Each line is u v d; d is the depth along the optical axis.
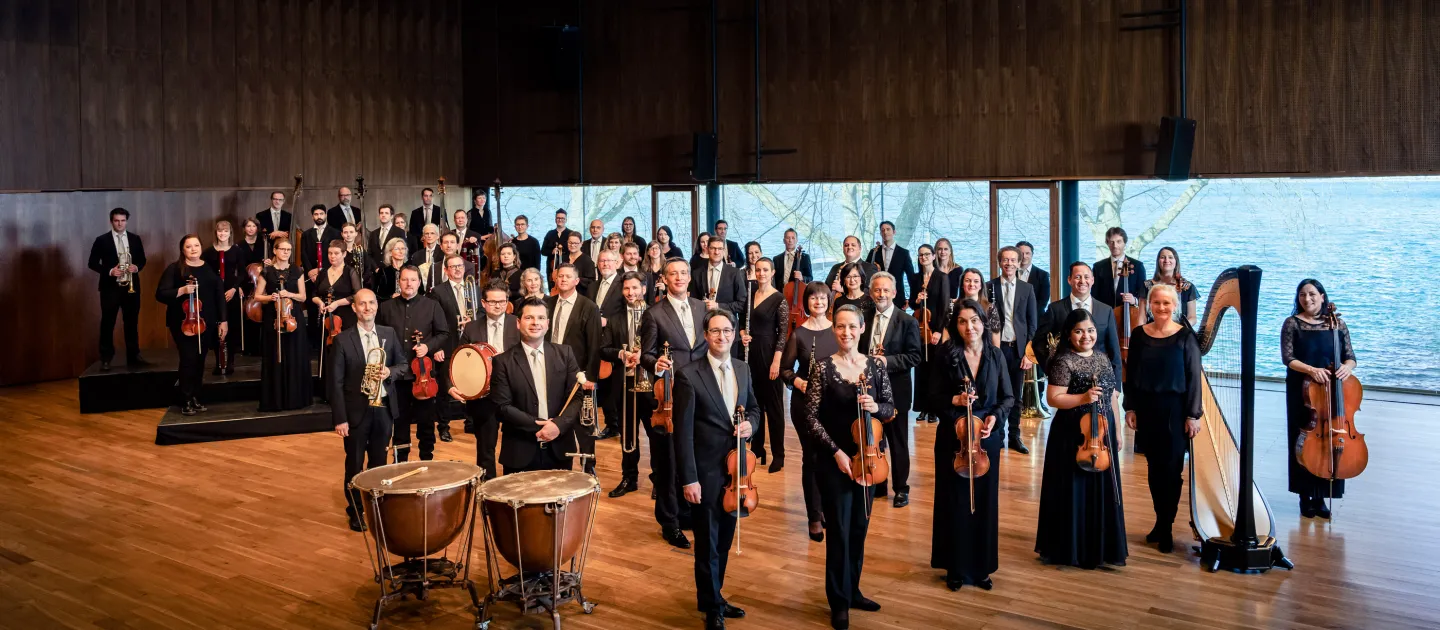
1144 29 10.34
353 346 6.15
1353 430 6.11
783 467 7.57
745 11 12.41
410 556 4.91
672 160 13.05
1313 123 9.66
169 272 9.02
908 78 11.52
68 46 10.77
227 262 10.34
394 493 4.70
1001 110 11.05
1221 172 10.06
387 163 13.68
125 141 11.26
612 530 6.23
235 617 4.98
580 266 10.54
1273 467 7.48
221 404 9.34
